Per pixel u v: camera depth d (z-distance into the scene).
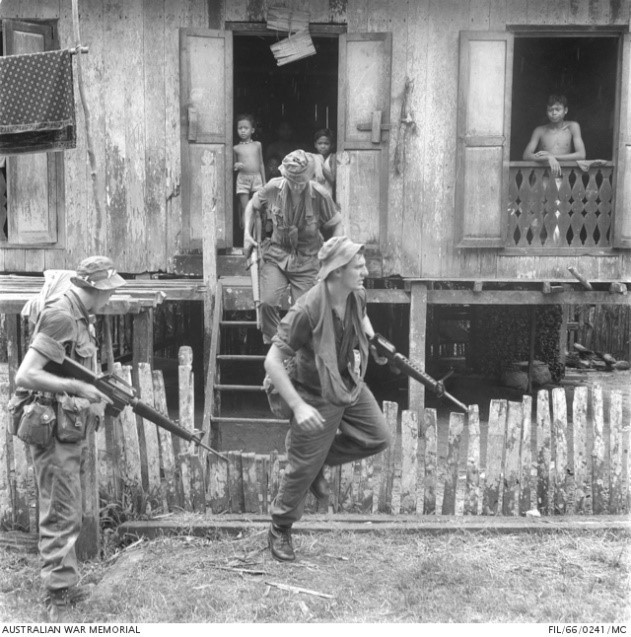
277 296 6.18
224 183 8.27
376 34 8.07
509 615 4.10
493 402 5.29
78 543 4.73
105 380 4.18
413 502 5.32
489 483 5.31
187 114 8.12
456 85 8.21
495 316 10.65
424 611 4.12
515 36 8.25
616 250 8.39
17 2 8.08
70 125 7.14
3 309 5.93
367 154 8.24
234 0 8.13
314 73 12.78
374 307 10.26
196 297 7.34
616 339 13.77
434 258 8.38
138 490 5.25
